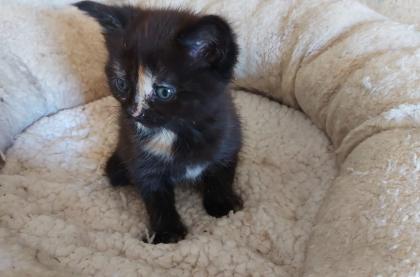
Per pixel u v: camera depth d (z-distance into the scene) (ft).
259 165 1.35
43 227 1.11
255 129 1.46
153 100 1.00
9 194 1.20
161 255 1.09
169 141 1.11
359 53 1.33
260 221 1.17
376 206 0.97
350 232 0.97
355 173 1.09
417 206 0.94
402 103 1.15
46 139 1.47
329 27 1.42
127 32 1.03
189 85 1.00
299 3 1.50
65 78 1.55
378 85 1.21
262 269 1.05
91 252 1.06
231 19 1.53
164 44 0.98
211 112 1.07
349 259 0.92
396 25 1.37
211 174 1.22
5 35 1.47
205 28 0.96
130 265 1.03
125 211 1.25
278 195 1.25
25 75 1.48
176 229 1.19
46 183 1.28
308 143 1.39
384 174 1.02
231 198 1.25
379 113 1.18
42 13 1.56
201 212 1.26
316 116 1.42
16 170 1.38
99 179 1.34
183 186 1.31
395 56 1.26
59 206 1.23
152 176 1.17
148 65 0.98
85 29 1.61
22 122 1.48
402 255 0.87
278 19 1.51
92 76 1.60
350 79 1.28
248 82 1.60
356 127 1.22
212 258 1.08
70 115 1.53
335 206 1.05
